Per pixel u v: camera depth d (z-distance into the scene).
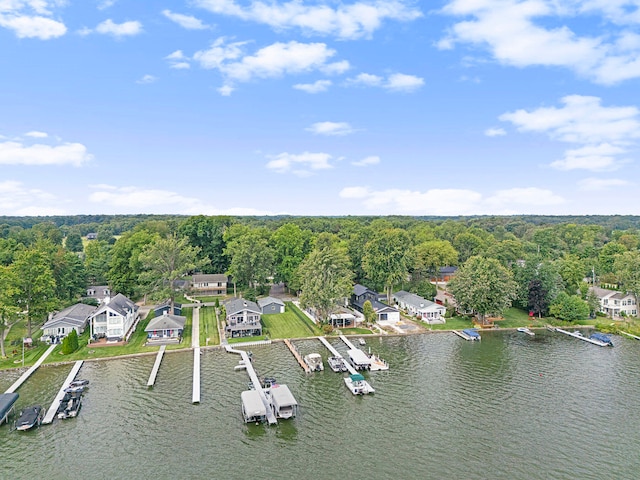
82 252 199.25
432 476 36.50
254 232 126.38
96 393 52.69
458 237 153.75
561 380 56.97
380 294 109.69
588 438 42.53
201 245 129.25
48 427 44.41
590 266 128.88
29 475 36.50
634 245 164.00
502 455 39.59
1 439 42.09
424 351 69.44
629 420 46.06
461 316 91.56
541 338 77.12
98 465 37.94
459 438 42.47
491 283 83.31
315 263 83.62
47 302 71.94
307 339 75.81
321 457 39.19
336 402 50.38
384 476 36.47
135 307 87.06
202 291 113.62
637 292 88.69
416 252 122.25
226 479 35.97
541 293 89.81
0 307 62.22
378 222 193.25
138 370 60.47
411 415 47.16
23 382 55.78
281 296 111.88
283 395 48.47
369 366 61.22
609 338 74.31
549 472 37.12
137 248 104.62
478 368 61.56
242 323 80.44
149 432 43.47
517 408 48.81
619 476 36.56
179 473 36.81
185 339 74.38
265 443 41.50
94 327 72.75
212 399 50.94
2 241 120.06
